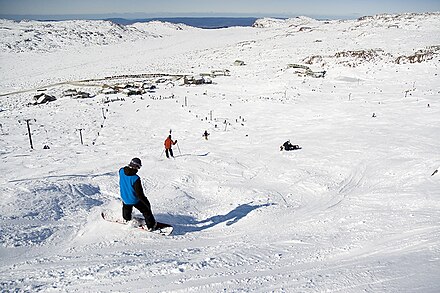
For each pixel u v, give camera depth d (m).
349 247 5.40
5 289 4.06
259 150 20.23
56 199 8.52
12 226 6.46
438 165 12.02
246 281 4.13
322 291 3.65
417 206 8.07
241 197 10.74
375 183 12.21
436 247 4.72
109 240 6.17
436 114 26.42
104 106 44.72
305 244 5.80
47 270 4.67
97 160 18.95
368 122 26.61
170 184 12.35
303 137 23.52
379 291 3.45
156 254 5.41
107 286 4.09
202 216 8.38
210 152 20.42
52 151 22.92
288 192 11.69
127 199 6.45
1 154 22.36
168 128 32.03
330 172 14.52
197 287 4.00
